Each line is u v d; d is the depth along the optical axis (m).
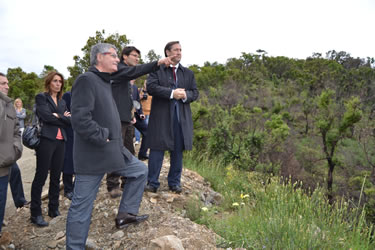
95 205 3.49
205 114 9.06
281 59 110.62
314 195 3.62
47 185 4.82
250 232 2.99
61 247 2.97
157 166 3.88
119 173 2.75
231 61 101.88
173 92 3.66
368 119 19.19
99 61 2.50
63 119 3.33
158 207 3.39
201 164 6.54
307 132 26.45
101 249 2.74
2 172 2.96
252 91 47.44
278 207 3.38
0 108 2.88
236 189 5.07
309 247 2.64
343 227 3.06
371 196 13.47
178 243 2.48
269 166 7.98
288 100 41.19
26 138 3.10
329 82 47.25
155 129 3.79
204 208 3.36
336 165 18.70
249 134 8.92
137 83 10.05
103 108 2.47
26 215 3.68
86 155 2.43
